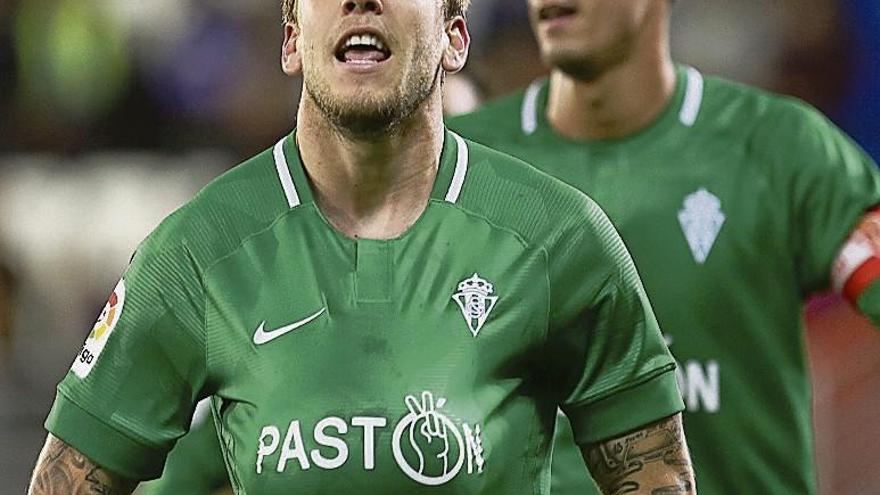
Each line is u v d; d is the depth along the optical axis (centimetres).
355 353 1209
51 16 4022
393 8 1210
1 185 3847
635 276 1295
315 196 1268
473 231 1253
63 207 3800
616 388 1280
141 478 1277
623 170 1894
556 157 1914
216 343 1230
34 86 4009
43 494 1274
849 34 4191
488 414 1213
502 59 3312
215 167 3950
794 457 1888
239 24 4088
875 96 4134
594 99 1889
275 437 1199
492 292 1233
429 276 1234
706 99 1925
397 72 1215
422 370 1207
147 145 4006
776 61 4162
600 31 1842
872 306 1847
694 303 1862
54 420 1273
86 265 3675
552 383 1288
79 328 3509
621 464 1295
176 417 1262
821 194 1875
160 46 4047
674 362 1309
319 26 1220
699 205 1875
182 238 1254
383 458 1188
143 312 1248
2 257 3578
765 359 1875
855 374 2927
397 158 1253
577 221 1270
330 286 1227
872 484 2875
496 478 1216
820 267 1883
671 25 4169
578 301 1259
